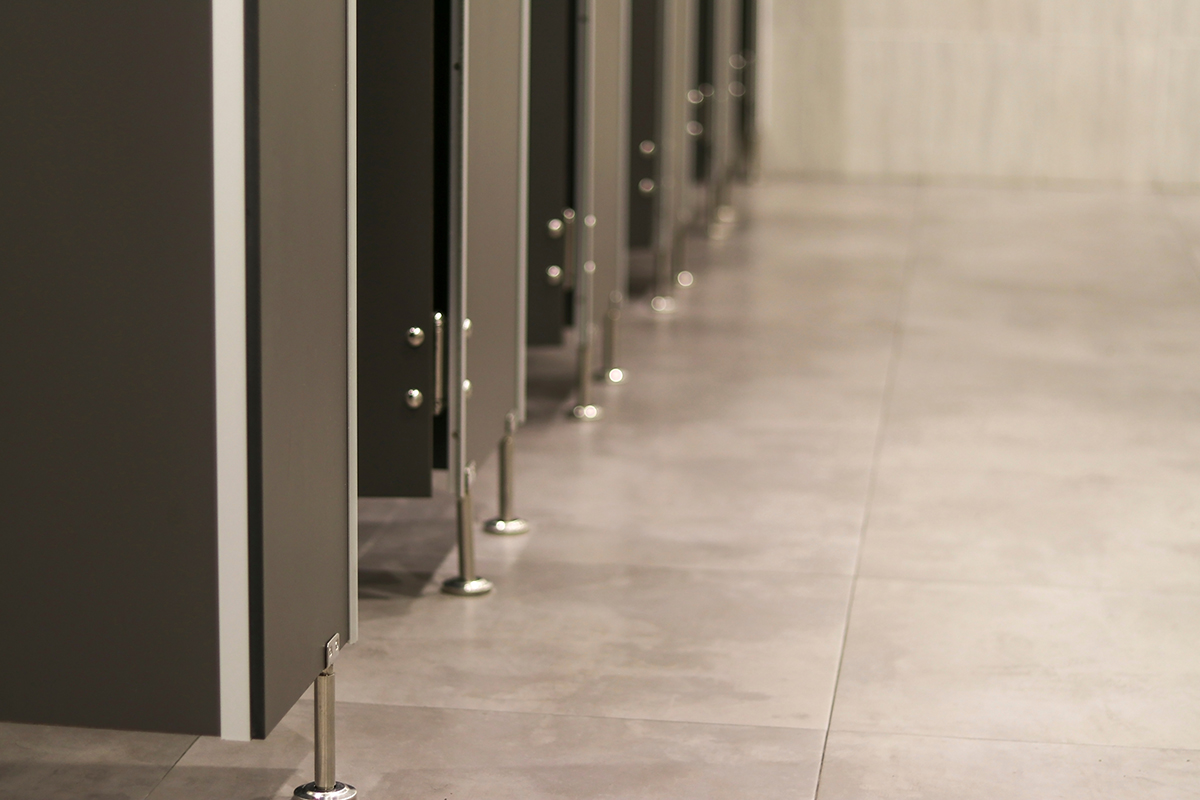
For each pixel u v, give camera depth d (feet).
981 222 26.84
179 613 5.99
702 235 25.41
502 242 10.12
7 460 5.94
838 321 19.19
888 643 9.26
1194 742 7.95
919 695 8.51
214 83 5.60
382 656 8.99
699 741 7.91
